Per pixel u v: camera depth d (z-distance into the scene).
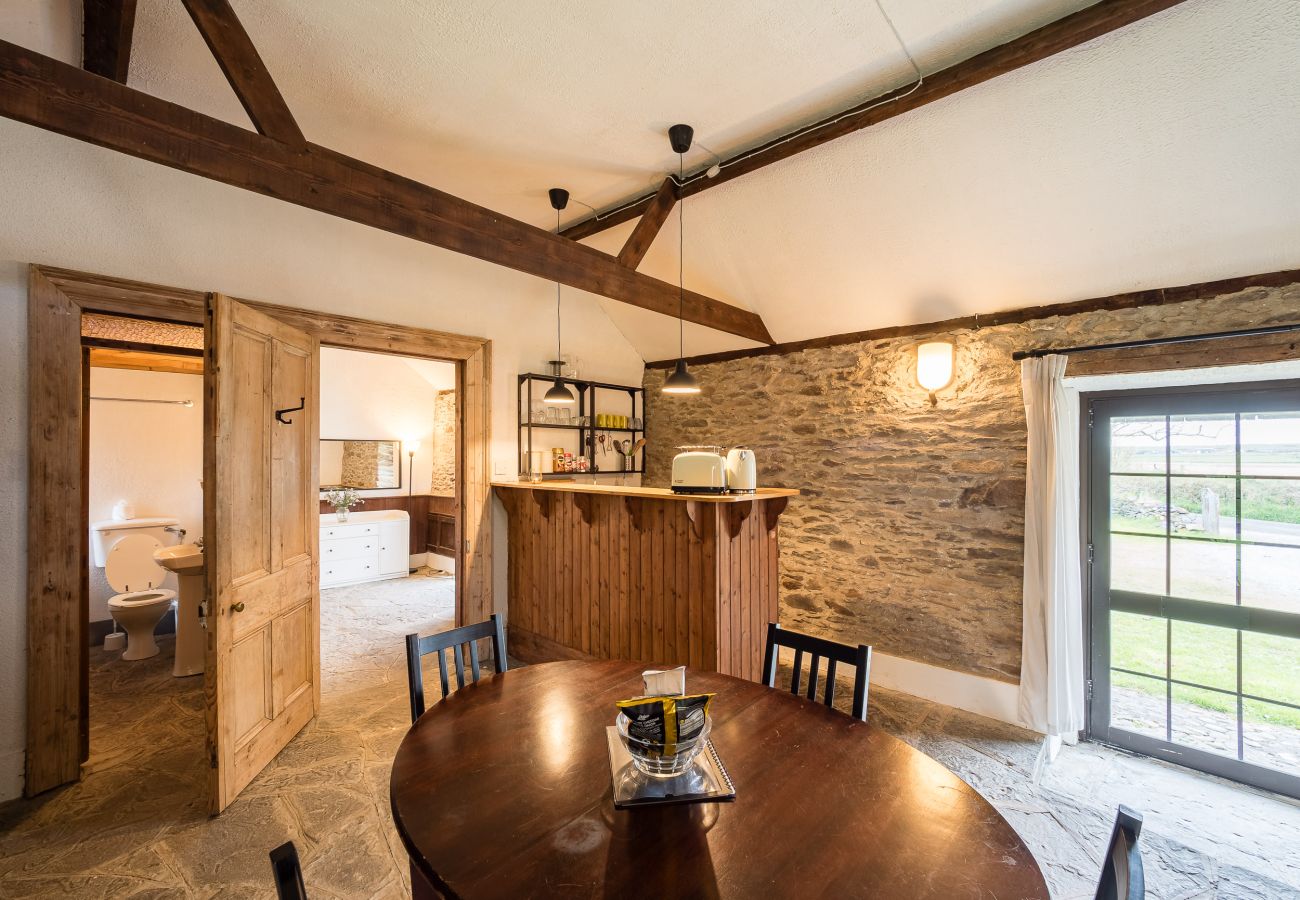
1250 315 2.54
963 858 1.02
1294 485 2.53
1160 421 2.87
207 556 2.23
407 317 3.64
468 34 2.09
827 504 3.98
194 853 2.03
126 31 2.00
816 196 3.10
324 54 2.20
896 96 2.35
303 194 1.96
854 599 3.83
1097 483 3.04
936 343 3.33
